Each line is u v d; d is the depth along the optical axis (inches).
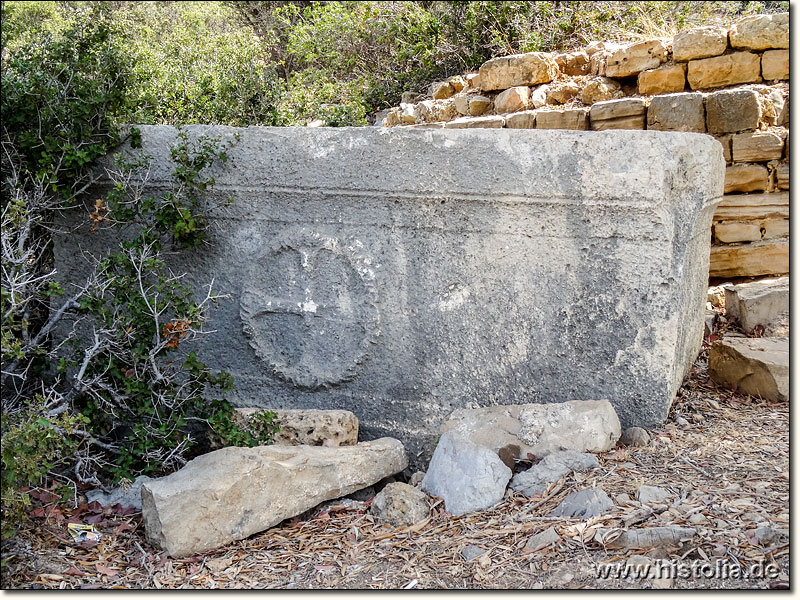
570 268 134.1
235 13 455.8
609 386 135.2
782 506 106.0
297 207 145.6
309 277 146.4
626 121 211.3
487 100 246.1
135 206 147.9
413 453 144.5
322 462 126.7
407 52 328.5
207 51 313.1
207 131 147.6
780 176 195.3
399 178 138.8
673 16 300.2
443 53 317.4
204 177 148.6
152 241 144.2
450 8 325.4
